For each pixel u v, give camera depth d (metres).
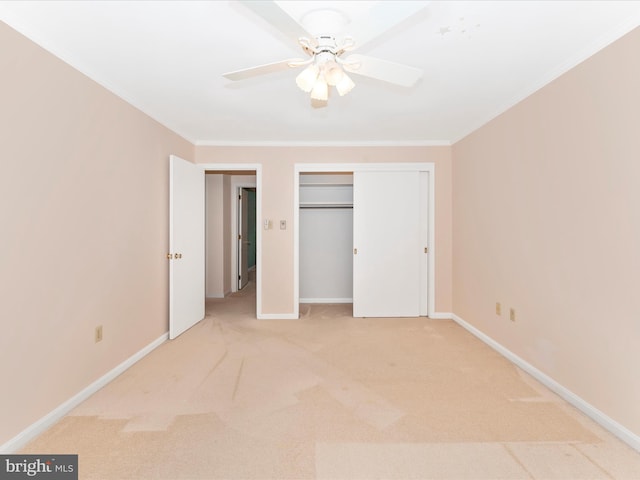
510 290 2.93
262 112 3.20
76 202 2.20
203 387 2.42
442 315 4.26
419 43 2.04
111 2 1.66
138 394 2.32
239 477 1.55
